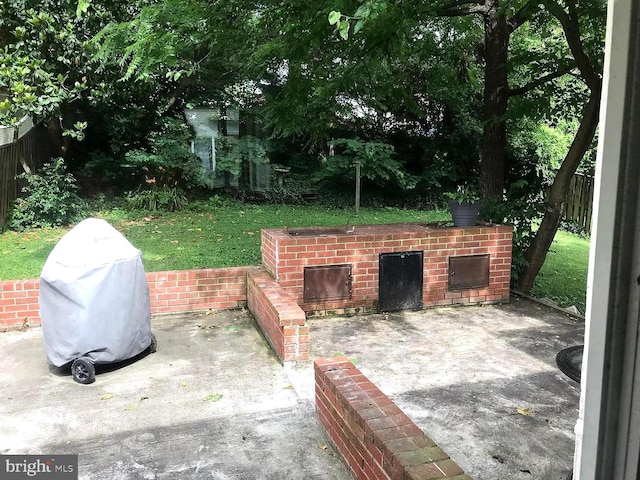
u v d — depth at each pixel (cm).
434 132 1371
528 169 1270
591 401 90
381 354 452
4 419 342
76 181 1117
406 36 654
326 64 678
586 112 626
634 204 80
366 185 1344
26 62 880
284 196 1312
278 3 562
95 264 392
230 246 832
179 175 1234
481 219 688
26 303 509
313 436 324
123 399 370
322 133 1009
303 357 421
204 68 1137
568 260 977
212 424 337
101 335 394
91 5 886
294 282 537
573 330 516
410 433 246
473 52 920
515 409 354
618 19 81
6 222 926
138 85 1060
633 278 82
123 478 281
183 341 479
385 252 561
